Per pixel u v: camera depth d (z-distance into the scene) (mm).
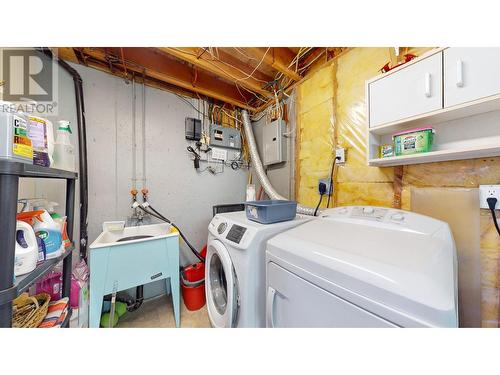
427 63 833
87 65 1633
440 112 795
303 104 1812
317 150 1668
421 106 854
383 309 490
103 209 1711
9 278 491
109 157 1739
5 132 512
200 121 2213
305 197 1793
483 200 822
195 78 1943
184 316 1635
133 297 1761
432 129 882
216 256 1365
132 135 1849
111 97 1747
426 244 680
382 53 1205
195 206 2230
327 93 1577
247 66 1872
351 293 549
